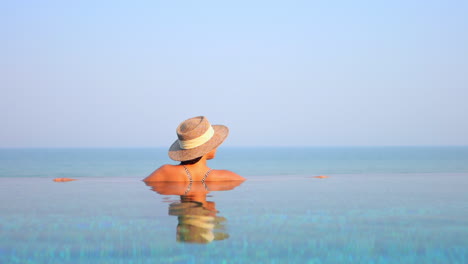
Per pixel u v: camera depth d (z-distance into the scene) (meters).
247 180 9.79
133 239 3.90
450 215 5.25
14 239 3.93
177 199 6.58
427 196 7.23
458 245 3.72
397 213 5.39
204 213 5.29
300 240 3.90
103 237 3.99
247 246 3.66
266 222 4.73
